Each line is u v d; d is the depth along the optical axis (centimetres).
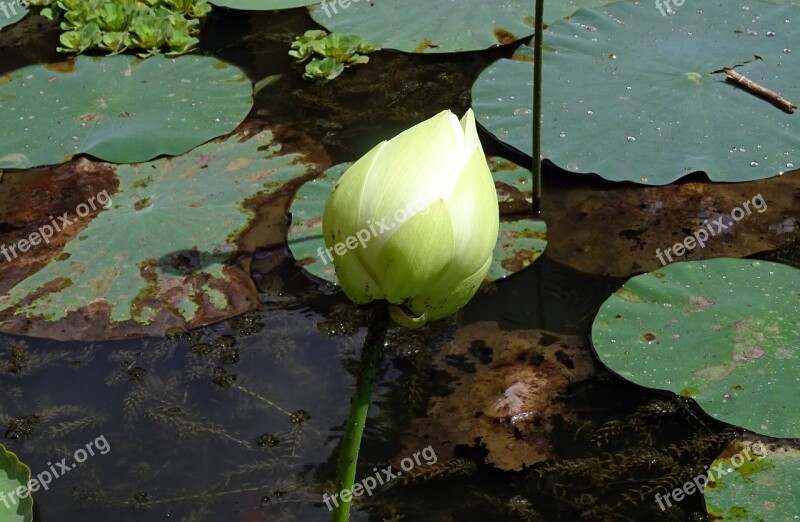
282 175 281
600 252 252
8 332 234
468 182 128
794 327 218
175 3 371
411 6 360
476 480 199
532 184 265
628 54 318
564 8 350
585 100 300
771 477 189
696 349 217
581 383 218
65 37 344
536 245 254
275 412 215
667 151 279
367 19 357
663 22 334
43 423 214
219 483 199
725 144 279
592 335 225
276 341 232
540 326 233
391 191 125
